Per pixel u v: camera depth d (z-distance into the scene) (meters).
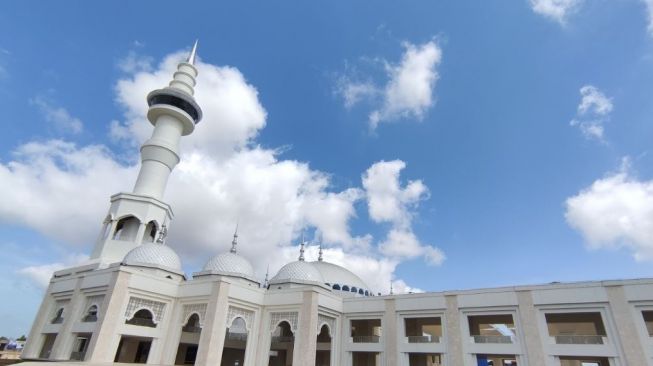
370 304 44.78
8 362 42.66
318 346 46.59
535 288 36.12
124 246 46.09
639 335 30.92
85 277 40.53
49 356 38.31
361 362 47.19
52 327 41.09
